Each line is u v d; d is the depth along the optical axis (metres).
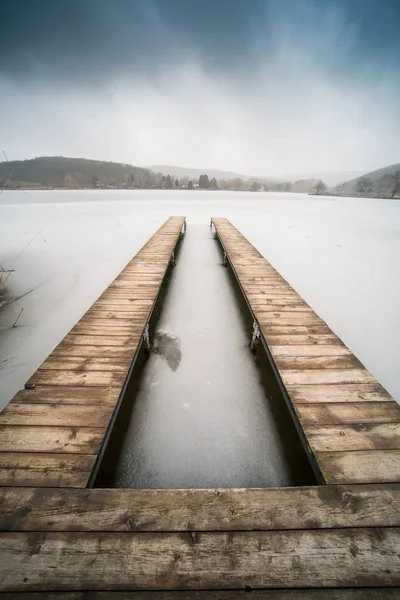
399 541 1.23
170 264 6.77
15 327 3.87
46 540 1.19
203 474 2.06
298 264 6.70
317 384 2.16
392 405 1.97
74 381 2.15
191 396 2.76
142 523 1.26
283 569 1.12
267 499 1.36
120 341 2.71
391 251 8.02
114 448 2.24
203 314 4.38
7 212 16.67
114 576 1.09
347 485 1.44
